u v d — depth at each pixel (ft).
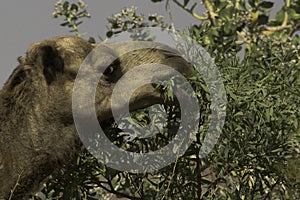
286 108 40.19
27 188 41.55
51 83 41.32
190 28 41.19
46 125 41.32
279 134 39.93
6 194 41.37
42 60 41.32
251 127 39.42
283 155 40.27
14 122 41.52
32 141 41.32
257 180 41.01
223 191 41.47
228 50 42.34
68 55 41.19
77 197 41.78
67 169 41.63
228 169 40.63
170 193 40.93
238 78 39.86
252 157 39.99
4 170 41.39
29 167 41.29
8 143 41.45
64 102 41.16
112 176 41.98
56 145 41.24
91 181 42.42
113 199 49.52
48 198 42.42
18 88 41.63
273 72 40.96
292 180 40.45
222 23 49.85
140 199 42.60
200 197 41.16
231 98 39.63
